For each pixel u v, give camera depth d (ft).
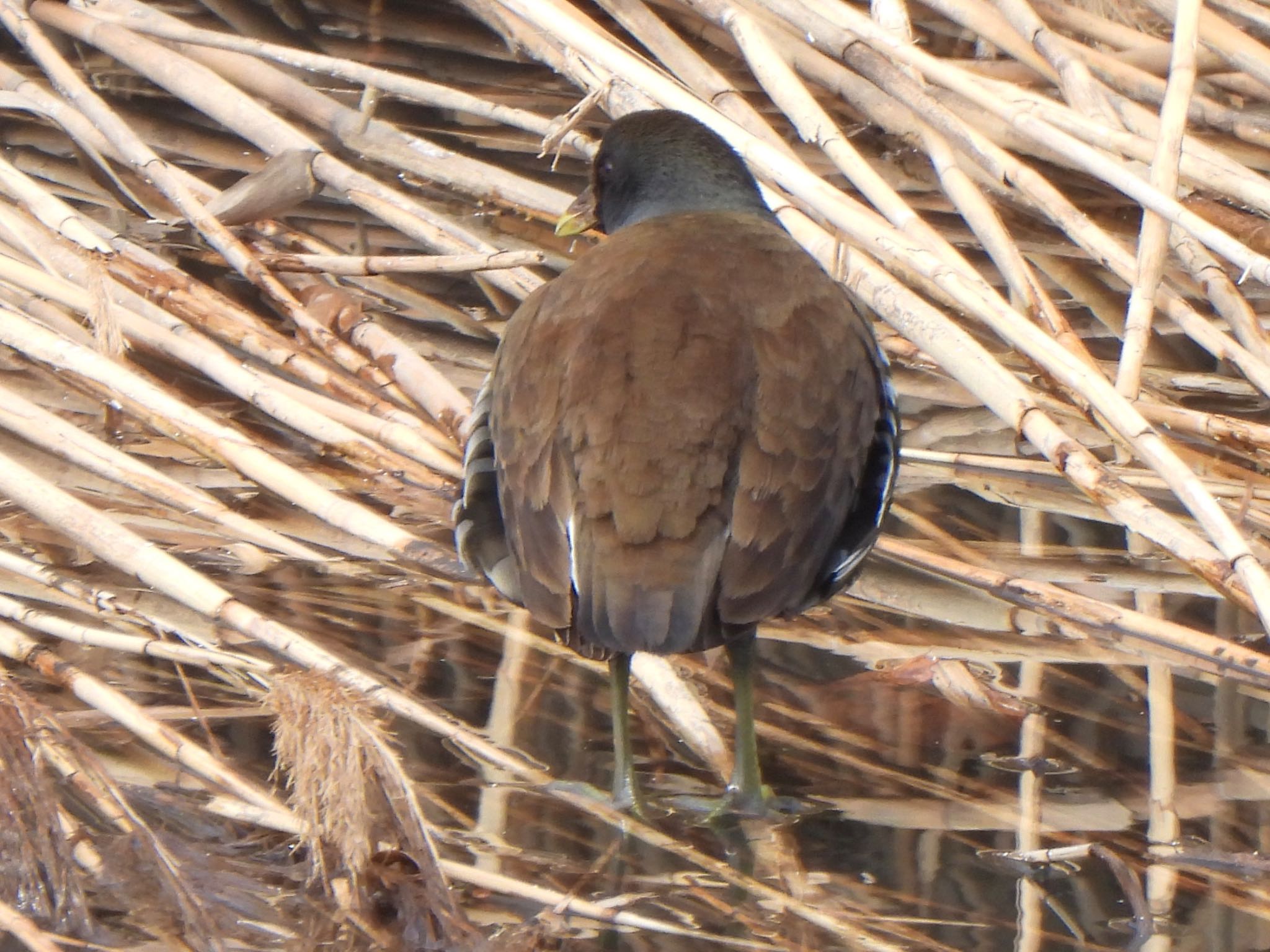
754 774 22.88
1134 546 30.50
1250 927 19.88
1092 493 26.61
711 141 29.22
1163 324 38.47
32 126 44.57
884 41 33.50
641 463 21.12
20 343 30.45
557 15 33.88
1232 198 36.91
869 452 23.43
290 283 36.42
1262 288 38.88
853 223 30.42
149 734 21.80
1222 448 33.63
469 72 47.60
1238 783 23.34
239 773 22.07
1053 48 36.32
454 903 19.45
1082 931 19.79
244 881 20.02
